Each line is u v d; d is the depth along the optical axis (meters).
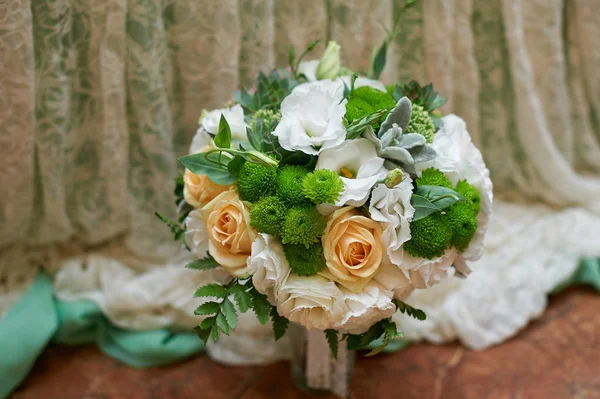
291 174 0.82
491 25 1.17
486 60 1.20
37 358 1.11
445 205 0.82
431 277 0.84
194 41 1.06
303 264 0.82
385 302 0.82
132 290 1.10
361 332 0.86
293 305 0.82
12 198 1.05
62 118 1.03
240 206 0.82
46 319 1.08
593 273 1.22
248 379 1.09
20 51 0.96
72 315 1.10
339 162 0.82
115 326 1.12
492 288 1.17
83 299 1.12
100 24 0.99
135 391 1.07
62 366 1.10
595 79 1.26
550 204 1.36
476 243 0.87
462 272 0.89
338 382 1.02
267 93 0.91
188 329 1.13
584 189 1.30
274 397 1.06
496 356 1.12
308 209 0.81
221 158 0.85
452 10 1.12
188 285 1.12
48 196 1.07
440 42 1.13
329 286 0.81
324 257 0.82
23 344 1.05
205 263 0.87
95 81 1.04
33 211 1.10
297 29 1.09
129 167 1.11
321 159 0.82
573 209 1.33
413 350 1.13
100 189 1.11
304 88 0.87
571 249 1.23
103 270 1.14
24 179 1.05
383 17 1.10
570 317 1.18
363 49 1.12
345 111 0.83
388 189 0.81
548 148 1.24
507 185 1.36
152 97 1.05
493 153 1.30
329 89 0.87
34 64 0.98
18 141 1.01
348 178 0.83
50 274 1.14
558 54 1.21
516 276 1.19
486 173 0.89
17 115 0.99
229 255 0.84
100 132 1.07
